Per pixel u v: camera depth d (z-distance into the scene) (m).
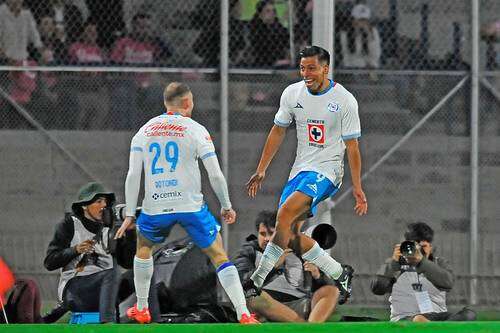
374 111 43.19
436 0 44.09
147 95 42.34
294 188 29.70
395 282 34.88
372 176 42.97
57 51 42.75
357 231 42.47
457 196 42.84
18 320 32.94
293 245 30.66
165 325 26.62
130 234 32.09
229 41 42.69
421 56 43.94
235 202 42.22
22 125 42.00
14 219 41.75
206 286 32.28
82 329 26.61
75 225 33.06
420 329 26.69
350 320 35.38
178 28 42.97
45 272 41.12
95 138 42.22
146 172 28.95
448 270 35.28
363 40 44.00
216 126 42.12
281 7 42.84
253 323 27.53
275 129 30.34
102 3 43.00
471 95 42.66
